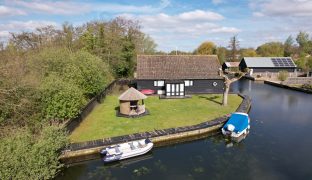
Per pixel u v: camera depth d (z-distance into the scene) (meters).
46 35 53.44
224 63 87.00
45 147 14.91
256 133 24.33
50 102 20.50
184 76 40.28
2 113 17.19
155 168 17.48
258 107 34.78
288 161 18.39
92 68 30.67
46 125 18.48
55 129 16.94
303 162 18.17
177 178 16.08
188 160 18.73
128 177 16.22
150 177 16.23
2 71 18.22
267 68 71.44
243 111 29.22
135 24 63.41
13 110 17.86
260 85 56.12
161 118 26.45
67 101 21.16
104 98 36.91
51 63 28.66
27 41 50.91
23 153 13.60
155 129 22.94
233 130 22.53
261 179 15.95
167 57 43.06
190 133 22.81
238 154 19.67
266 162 18.27
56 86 21.23
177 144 22.02
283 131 24.80
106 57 55.38
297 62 76.50
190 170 17.16
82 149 18.47
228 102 34.38
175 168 17.47
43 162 14.33
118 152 18.06
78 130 22.61
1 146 13.45
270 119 28.92
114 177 16.23
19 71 22.30
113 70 56.09
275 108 34.19
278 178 16.05
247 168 17.38
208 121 25.34
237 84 58.00
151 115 27.66
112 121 25.38
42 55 29.33
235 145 21.55
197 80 40.59
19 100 18.39
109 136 21.09
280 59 73.62
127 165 17.94
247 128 24.23
